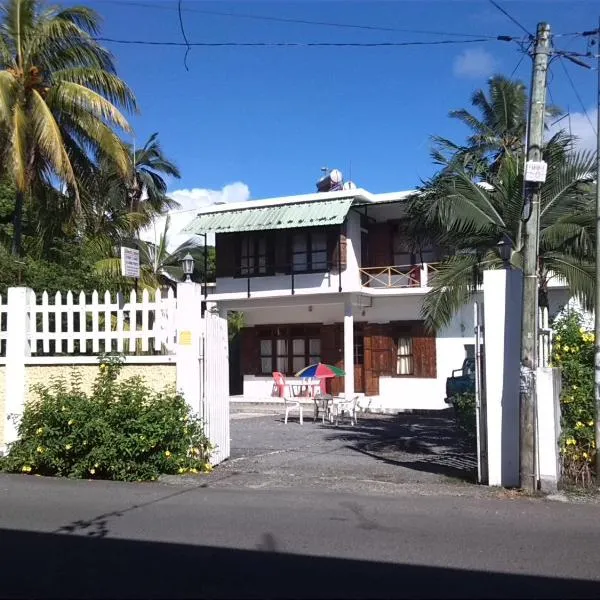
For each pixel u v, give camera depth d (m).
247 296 25.14
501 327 8.99
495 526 6.94
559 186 12.53
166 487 8.71
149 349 10.00
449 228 12.73
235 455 12.05
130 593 5.07
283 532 6.63
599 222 9.75
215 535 6.52
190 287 9.79
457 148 13.86
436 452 12.59
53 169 18.27
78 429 9.10
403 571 5.55
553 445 8.52
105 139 18.36
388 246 25.59
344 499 8.09
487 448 9.05
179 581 5.31
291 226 23.50
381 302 25.11
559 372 9.06
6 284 13.83
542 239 12.55
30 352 10.34
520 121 21.28
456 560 5.83
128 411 9.22
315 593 5.08
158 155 33.00
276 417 20.80
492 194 13.14
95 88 18.73
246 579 5.36
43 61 18.58
